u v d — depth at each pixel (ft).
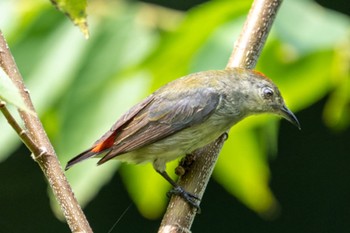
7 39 35.09
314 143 68.13
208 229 68.64
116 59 34.17
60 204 24.27
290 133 68.18
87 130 33.81
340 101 34.50
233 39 32.45
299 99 34.42
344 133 67.51
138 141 32.86
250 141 37.55
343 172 68.03
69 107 34.06
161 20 34.37
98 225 67.21
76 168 33.68
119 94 34.06
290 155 68.28
